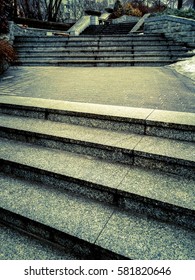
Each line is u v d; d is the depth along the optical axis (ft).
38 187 8.50
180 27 32.42
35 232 7.16
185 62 25.50
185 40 32.35
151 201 6.77
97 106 11.55
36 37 36.01
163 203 6.61
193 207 6.32
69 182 8.08
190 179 7.61
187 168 7.59
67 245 6.64
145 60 28.32
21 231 7.51
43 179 8.64
